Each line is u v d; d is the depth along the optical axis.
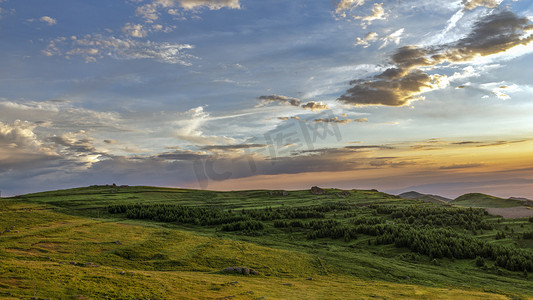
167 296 65.31
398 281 117.19
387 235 195.88
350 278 113.50
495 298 93.69
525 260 151.88
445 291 100.12
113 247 115.69
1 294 51.12
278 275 106.56
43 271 67.88
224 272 100.62
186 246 130.75
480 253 168.50
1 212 169.12
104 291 61.94
